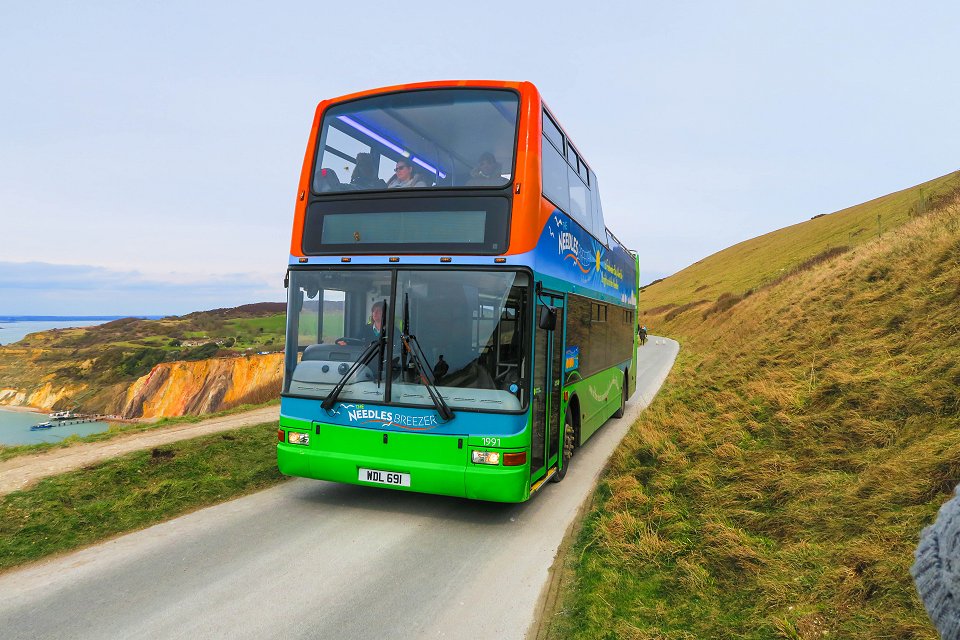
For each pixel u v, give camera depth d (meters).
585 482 8.23
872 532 4.41
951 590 0.91
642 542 5.31
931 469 4.85
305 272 6.66
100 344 149.12
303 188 6.86
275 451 9.10
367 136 6.85
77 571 4.99
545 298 6.75
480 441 5.90
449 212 6.24
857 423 6.51
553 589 4.83
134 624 4.07
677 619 4.05
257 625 4.10
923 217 16.14
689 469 7.13
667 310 81.50
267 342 126.62
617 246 12.72
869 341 9.30
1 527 5.77
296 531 6.06
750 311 28.39
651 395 17.16
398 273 6.26
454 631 4.09
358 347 6.39
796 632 3.62
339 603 4.48
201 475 7.73
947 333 7.87
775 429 7.48
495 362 5.98
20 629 3.98
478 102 6.52
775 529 5.12
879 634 3.40
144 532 5.98
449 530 6.20
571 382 8.23
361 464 6.20
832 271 18.55
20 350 156.12
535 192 6.31
